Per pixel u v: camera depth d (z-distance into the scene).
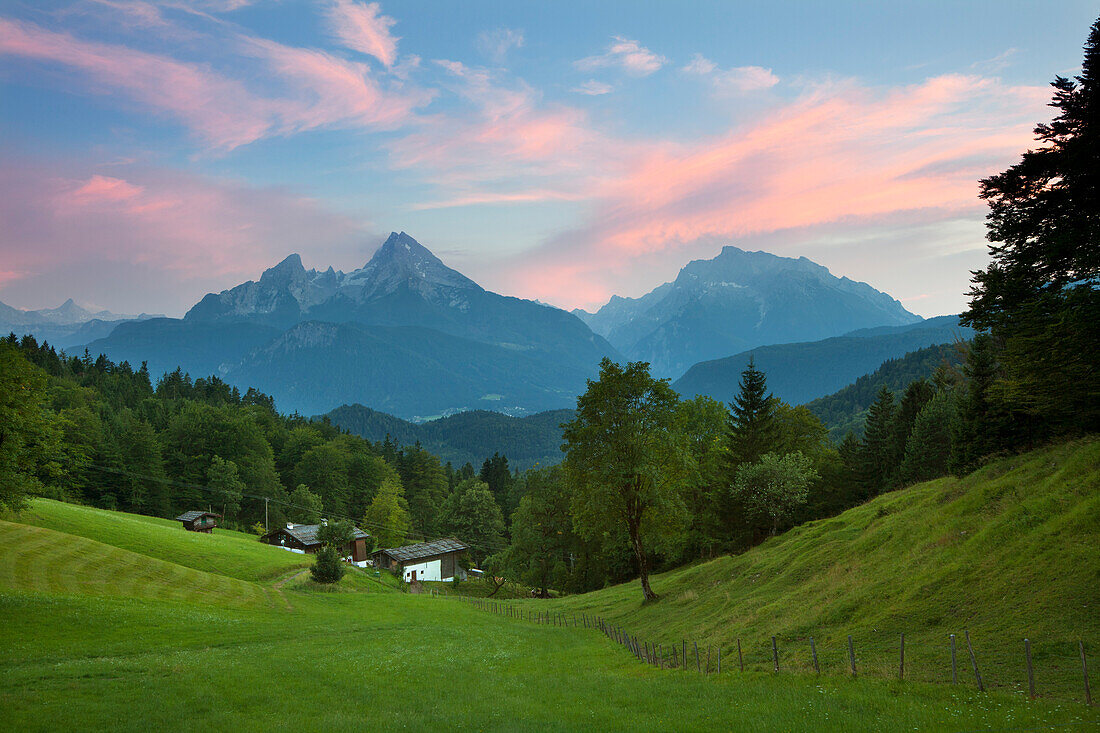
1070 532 24.98
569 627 51.16
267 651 33.03
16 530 56.72
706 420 72.56
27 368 41.03
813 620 29.28
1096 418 37.06
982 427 50.59
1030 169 28.50
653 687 23.25
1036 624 20.98
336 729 18.23
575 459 50.31
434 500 175.75
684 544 70.88
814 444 85.38
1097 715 14.67
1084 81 27.31
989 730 14.55
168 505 125.69
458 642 40.50
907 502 44.94
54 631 33.12
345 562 94.12
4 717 18.30
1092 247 28.28
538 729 17.89
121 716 19.11
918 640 23.17
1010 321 33.84
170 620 39.81
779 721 16.62
